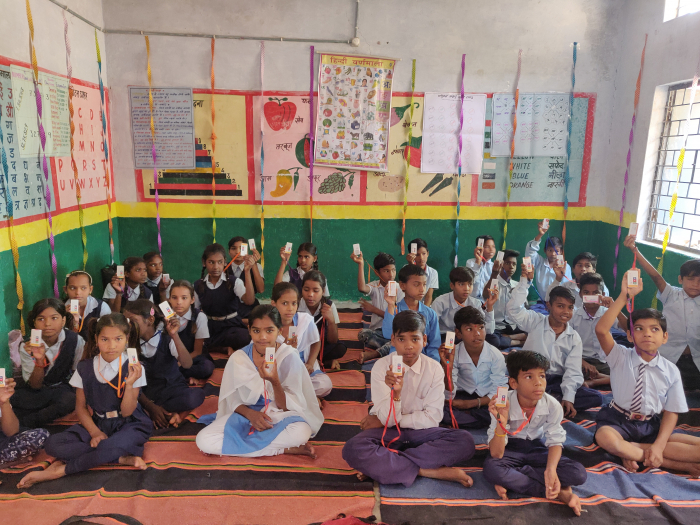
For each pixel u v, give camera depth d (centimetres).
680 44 417
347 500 226
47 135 374
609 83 512
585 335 374
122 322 256
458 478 241
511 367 240
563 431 235
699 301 345
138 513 213
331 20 486
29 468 243
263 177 507
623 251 491
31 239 353
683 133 431
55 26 385
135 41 477
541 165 523
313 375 326
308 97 496
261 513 216
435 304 399
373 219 523
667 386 257
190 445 270
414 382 263
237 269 446
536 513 220
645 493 232
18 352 322
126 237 509
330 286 536
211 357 394
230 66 486
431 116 507
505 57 503
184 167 499
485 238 479
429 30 493
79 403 256
